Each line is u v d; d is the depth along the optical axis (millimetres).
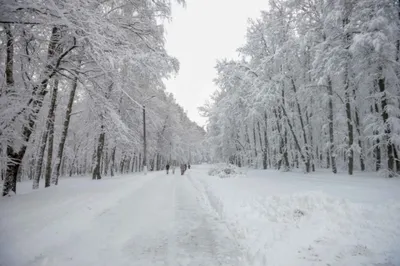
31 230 4766
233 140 37281
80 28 6488
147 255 4297
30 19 6312
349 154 15422
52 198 7836
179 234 5461
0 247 4008
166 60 10578
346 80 15562
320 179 13117
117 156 34781
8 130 6793
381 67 13258
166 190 12961
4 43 6711
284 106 22312
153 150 36938
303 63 21062
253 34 24469
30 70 7980
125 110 20438
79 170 50250
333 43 13836
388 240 3863
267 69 22500
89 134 22984
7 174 8414
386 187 8570
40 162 13258
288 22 20938
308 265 3490
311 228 4758
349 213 4992
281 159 24859
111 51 7590
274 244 4285
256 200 7574
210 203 9297
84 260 4004
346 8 12914
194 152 84312
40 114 8641
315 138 26203
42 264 3766
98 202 8164
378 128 13102
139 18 11266
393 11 11250
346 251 3742
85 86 9344
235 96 25562
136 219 6648
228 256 4266
